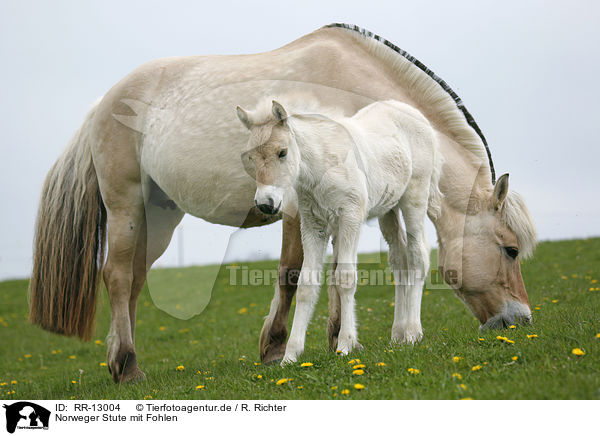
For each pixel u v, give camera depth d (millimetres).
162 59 5852
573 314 5051
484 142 5328
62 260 6184
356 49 5270
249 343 8062
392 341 4586
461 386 3172
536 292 8438
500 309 5203
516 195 5207
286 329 5266
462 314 7648
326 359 4180
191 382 4719
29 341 10781
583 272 10250
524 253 5211
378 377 3641
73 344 10188
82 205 6145
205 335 9484
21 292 15930
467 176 5156
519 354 3584
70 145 6293
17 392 5809
